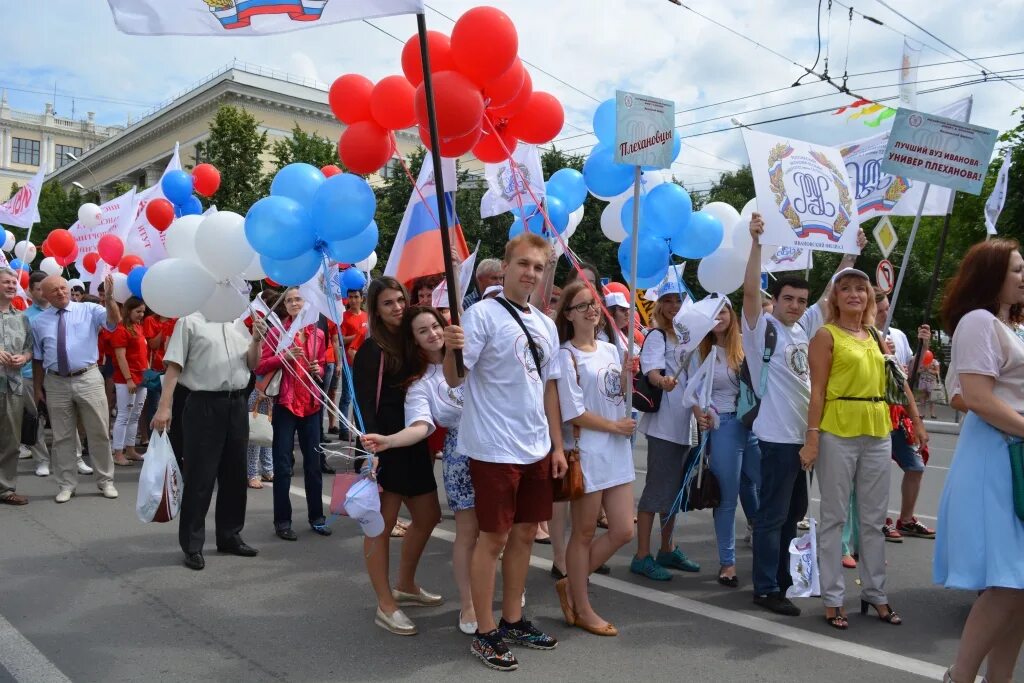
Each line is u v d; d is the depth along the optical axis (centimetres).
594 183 519
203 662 349
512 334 354
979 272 306
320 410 580
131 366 834
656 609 434
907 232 2134
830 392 409
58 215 3362
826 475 409
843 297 414
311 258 418
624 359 426
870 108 639
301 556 520
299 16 326
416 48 408
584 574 399
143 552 519
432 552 536
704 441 486
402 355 393
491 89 413
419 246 483
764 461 434
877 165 610
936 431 1641
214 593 443
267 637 381
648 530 498
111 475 678
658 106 434
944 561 306
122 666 343
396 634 387
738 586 478
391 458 393
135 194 994
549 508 366
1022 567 276
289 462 566
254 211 392
